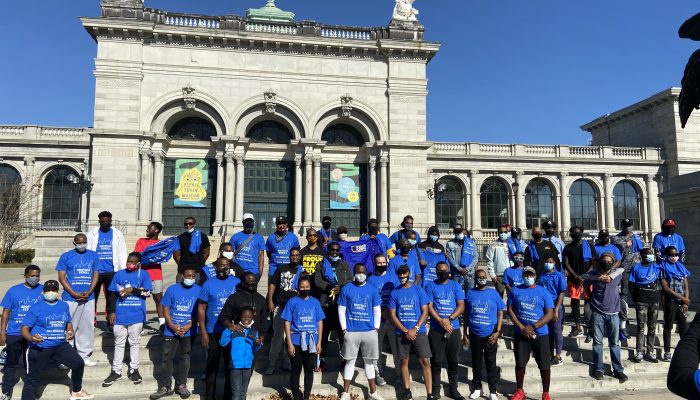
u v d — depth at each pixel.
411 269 11.11
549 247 12.09
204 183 37.28
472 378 10.73
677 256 11.59
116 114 33.78
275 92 36.75
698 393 2.83
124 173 33.34
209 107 36.00
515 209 46.22
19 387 9.55
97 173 33.06
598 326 10.80
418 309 9.69
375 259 10.60
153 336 11.35
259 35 36.09
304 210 37.81
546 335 9.62
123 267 11.37
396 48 38.00
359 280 9.58
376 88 38.38
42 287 9.34
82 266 10.28
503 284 11.62
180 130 37.72
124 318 9.73
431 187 45.09
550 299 9.64
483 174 46.44
